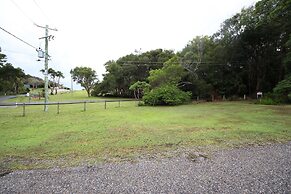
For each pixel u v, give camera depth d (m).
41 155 5.35
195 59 29.75
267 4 18.48
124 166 4.54
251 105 20.34
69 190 3.43
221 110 16.05
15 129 8.80
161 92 22.53
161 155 5.33
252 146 6.12
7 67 49.22
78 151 5.67
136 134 7.77
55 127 9.25
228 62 30.69
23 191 3.40
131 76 42.88
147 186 3.56
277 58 27.89
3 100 33.31
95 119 11.67
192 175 4.02
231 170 4.26
